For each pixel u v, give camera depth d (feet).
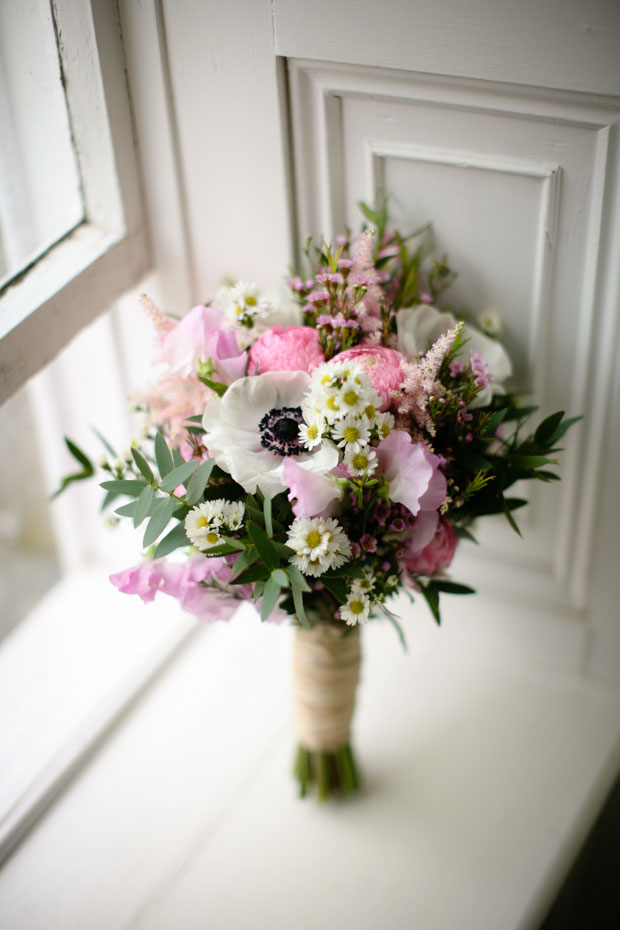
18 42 3.18
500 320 3.46
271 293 3.33
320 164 3.37
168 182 3.54
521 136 3.05
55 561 4.72
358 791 3.68
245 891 3.33
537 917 3.25
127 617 4.33
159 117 3.39
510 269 3.34
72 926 3.19
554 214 3.13
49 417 4.30
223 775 3.72
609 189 3.02
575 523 3.72
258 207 3.51
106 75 3.24
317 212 3.50
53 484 4.55
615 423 3.41
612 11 2.70
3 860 3.38
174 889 3.33
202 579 2.74
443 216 3.34
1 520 4.59
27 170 3.41
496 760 3.78
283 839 3.51
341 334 2.85
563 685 4.07
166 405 3.11
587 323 3.26
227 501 2.69
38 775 3.56
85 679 4.01
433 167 3.25
